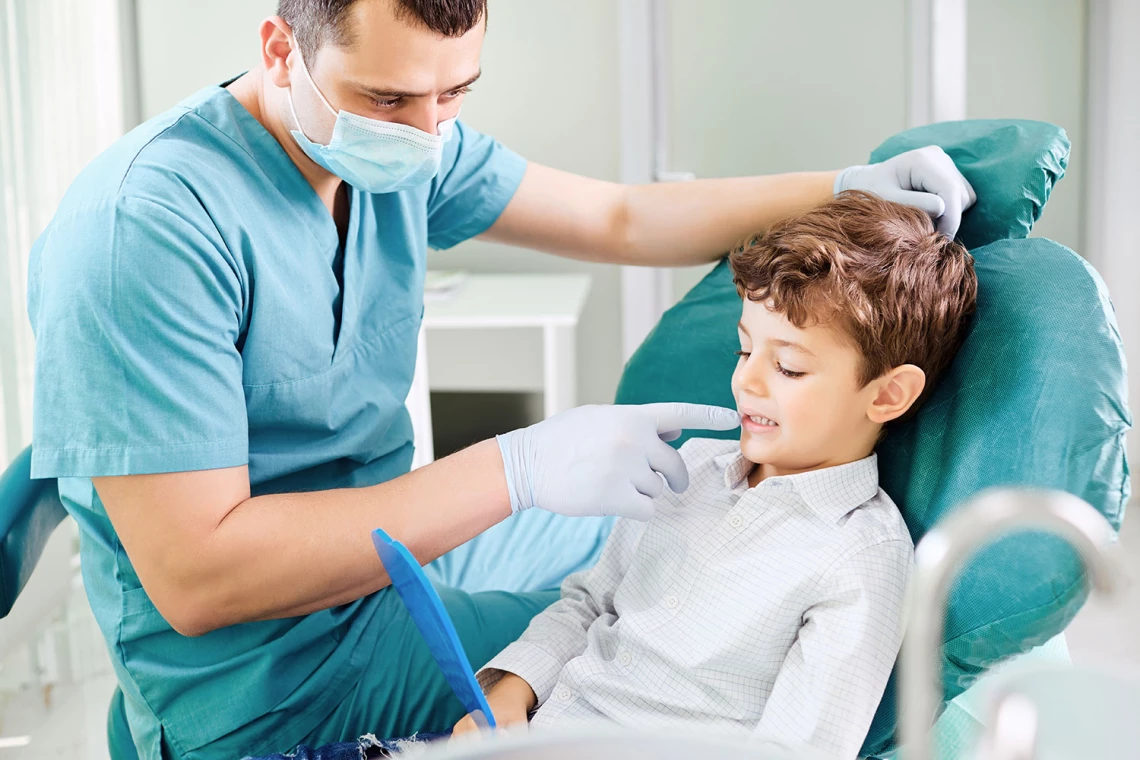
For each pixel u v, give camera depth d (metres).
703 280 1.34
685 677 0.98
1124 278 2.65
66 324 0.93
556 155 2.93
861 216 0.99
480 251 2.99
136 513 0.95
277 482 1.12
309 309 1.09
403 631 1.14
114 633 1.09
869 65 2.61
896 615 0.91
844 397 0.96
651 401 1.31
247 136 1.07
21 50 2.25
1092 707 0.46
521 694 1.03
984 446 0.94
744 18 2.63
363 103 0.98
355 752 1.03
